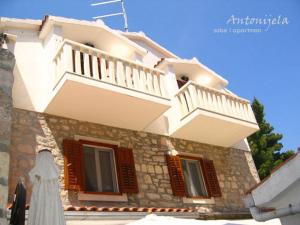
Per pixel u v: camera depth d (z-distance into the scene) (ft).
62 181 28.99
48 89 31.78
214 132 41.78
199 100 39.40
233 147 47.65
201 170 41.06
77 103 31.35
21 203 16.57
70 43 31.32
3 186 16.70
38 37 36.22
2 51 21.83
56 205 16.48
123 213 26.63
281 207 15.71
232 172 44.39
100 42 41.55
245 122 42.75
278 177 14.90
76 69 30.53
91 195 29.84
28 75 32.60
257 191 15.80
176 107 41.11
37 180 17.28
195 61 49.49
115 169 33.45
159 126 39.86
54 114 31.96
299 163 14.15
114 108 33.30
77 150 31.12
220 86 54.70
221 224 22.04
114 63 34.42
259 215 15.75
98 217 25.12
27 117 30.25
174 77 45.21
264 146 77.46
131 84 34.01
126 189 32.12
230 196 41.60
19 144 28.43
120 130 36.09
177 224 20.45
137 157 35.50
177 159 38.40
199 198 38.04
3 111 19.29
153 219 21.63
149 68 36.73
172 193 35.76
